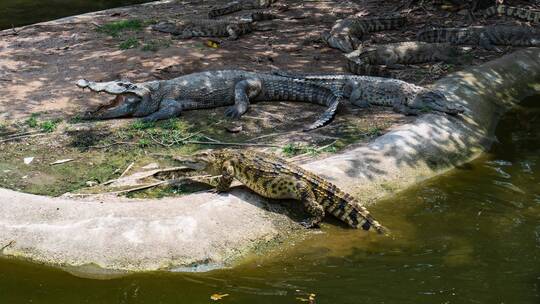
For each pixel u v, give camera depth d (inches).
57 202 259.9
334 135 338.3
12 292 224.8
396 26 536.7
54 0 703.1
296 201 275.3
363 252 250.5
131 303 219.3
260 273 236.7
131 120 358.9
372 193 292.8
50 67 438.0
